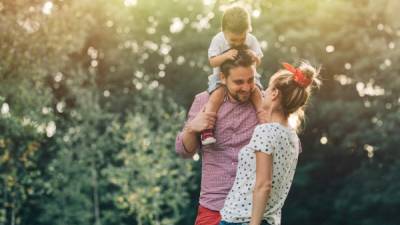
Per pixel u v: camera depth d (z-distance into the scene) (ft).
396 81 68.49
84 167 58.08
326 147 78.33
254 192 12.76
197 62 79.66
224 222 13.33
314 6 74.49
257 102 14.37
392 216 72.49
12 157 43.16
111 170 53.42
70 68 69.77
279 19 75.20
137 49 80.28
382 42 69.15
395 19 66.90
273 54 72.64
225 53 13.98
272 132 12.84
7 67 40.29
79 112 58.85
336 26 72.59
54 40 42.24
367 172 73.72
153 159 53.21
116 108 73.97
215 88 14.52
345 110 72.59
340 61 73.36
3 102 40.42
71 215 57.47
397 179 70.33
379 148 70.54
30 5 41.45
